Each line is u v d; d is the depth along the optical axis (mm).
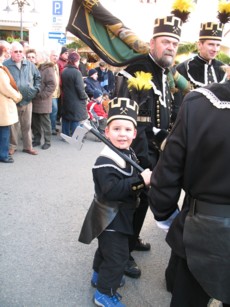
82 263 2598
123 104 2033
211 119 1260
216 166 1275
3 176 4301
